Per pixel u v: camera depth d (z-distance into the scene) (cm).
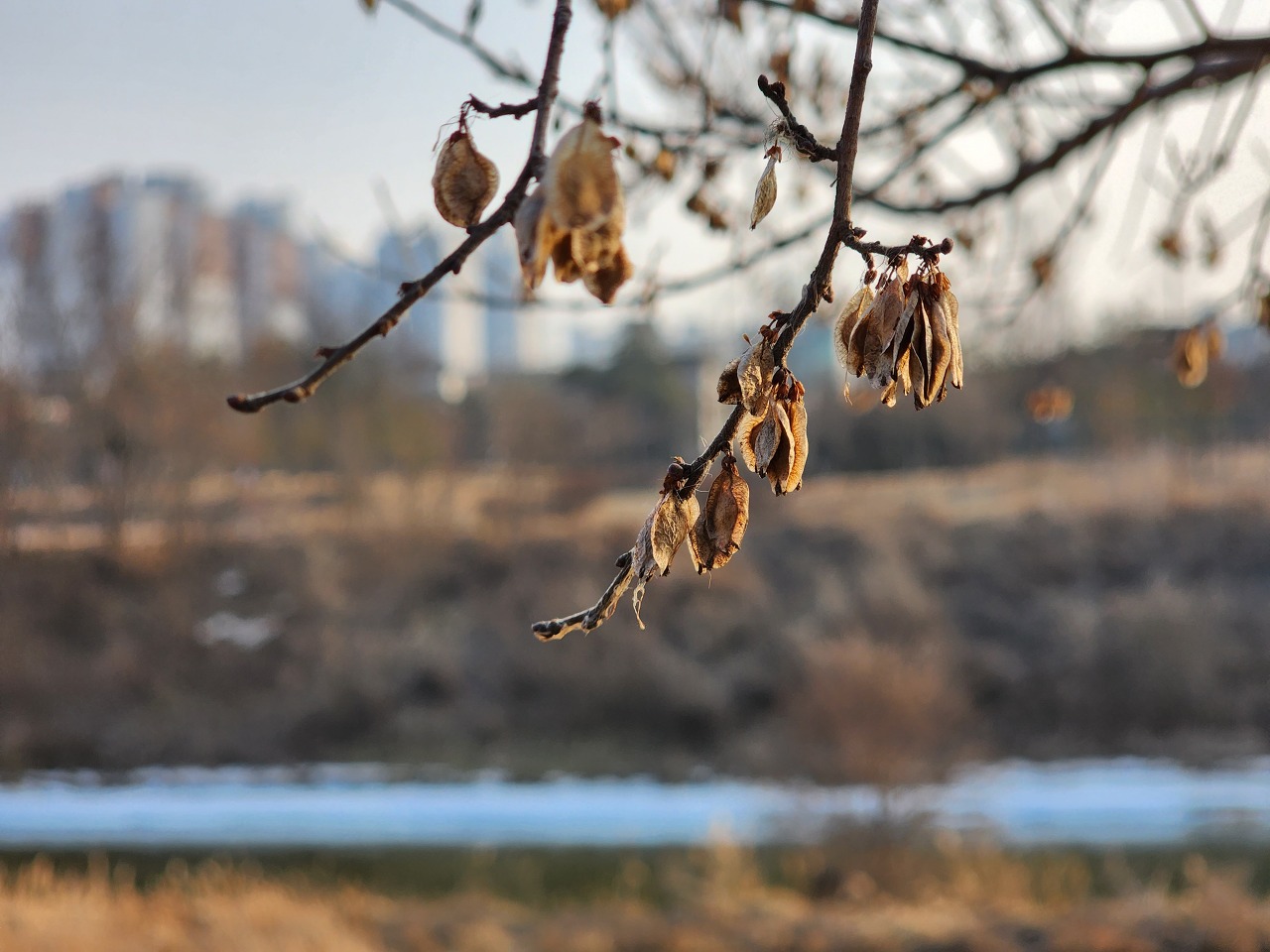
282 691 2697
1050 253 441
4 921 1031
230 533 3212
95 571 2925
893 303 136
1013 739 2458
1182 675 2488
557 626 145
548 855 1909
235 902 1232
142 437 3094
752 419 144
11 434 3012
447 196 151
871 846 1530
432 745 2562
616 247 123
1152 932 1162
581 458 4084
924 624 2628
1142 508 3086
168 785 2412
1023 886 1453
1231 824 1919
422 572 3062
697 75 417
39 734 2509
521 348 7362
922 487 3638
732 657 2666
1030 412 549
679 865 1798
